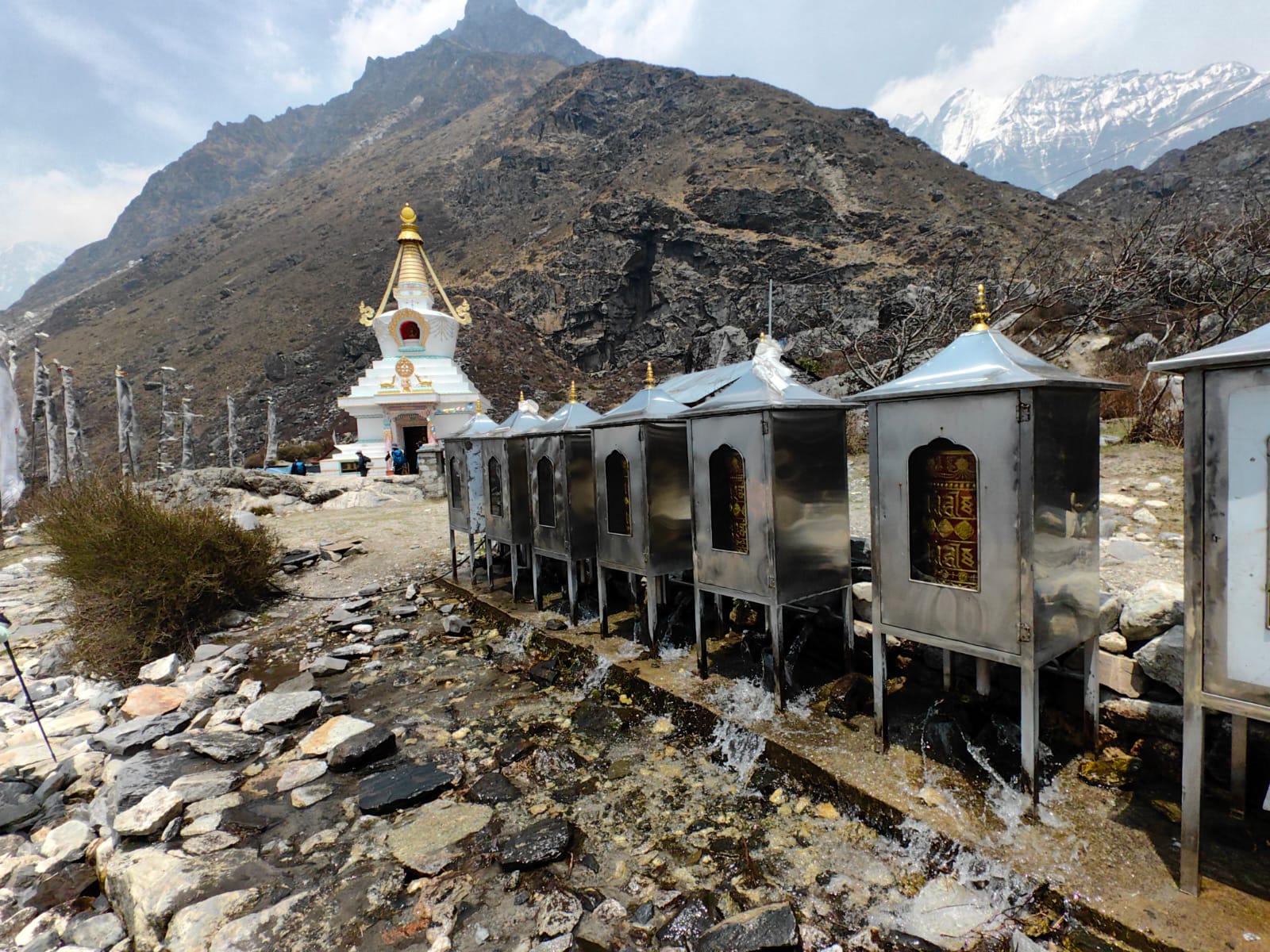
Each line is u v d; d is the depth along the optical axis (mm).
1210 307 11078
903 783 3027
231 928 2613
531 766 3787
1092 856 2498
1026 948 2209
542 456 5898
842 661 4316
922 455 3115
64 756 4383
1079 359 13438
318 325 73250
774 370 3938
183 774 3998
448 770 3775
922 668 4051
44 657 6406
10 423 11984
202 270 100812
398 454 22703
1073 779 2996
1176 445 7480
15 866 3305
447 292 67812
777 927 2379
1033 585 2670
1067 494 2852
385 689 5172
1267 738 2668
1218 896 2260
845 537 4082
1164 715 2916
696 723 3936
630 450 4789
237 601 7367
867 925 2430
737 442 3844
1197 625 2203
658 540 4738
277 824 3400
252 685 5340
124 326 87938
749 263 52188
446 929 2566
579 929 2537
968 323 13273
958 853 2627
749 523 3820
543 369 55438
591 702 4547
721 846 2949
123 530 6969
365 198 108750
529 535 6508
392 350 27031
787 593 3740
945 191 59688
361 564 9297
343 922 2654
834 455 3998
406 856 3043
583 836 3113
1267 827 2580
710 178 60406
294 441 48969
